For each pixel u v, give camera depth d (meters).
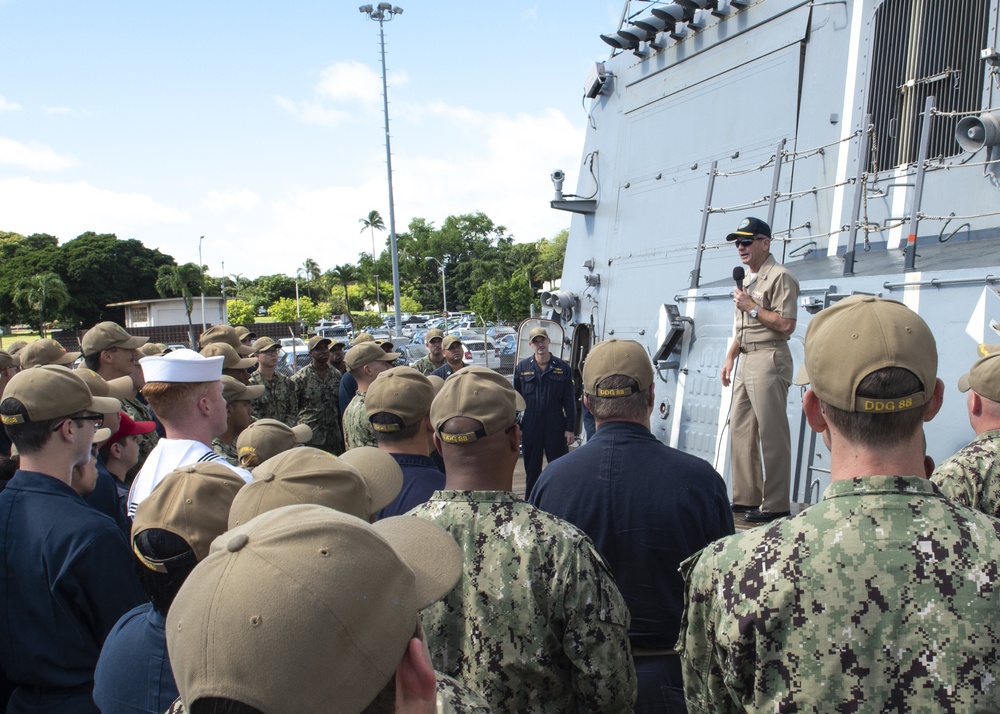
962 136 4.46
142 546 1.96
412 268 127.12
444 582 1.44
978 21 5.00
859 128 5.63
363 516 2.10
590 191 8.36
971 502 2.73
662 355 5.46
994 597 1.43
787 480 4.35
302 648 0.99
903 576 1.47
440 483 3.21
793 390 4.50
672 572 2.72
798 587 1.52
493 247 132.12
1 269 80.75
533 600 2.11
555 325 8.41
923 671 1.42
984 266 3.68
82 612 2.51
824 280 4.38
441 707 1.42
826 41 5.95
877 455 1.59
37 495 2.61
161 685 1.88
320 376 7.96
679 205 7.05
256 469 2.10
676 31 7.28
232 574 1.04
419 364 9.24
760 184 6.28
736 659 1.57
